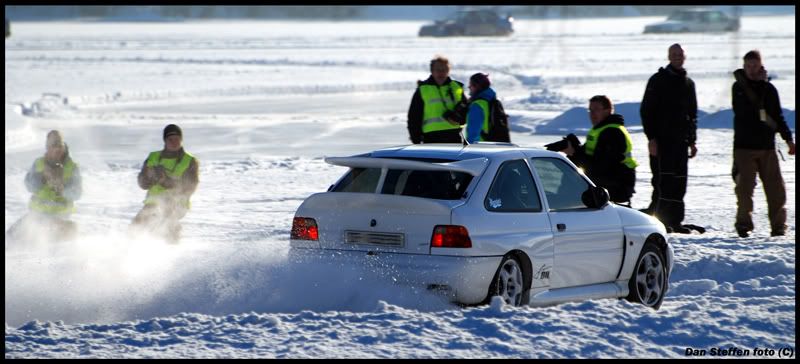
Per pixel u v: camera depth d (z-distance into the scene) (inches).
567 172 1261.1
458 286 1098.7
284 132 3993.6
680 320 1050.7
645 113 1828.2
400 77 6702.8
